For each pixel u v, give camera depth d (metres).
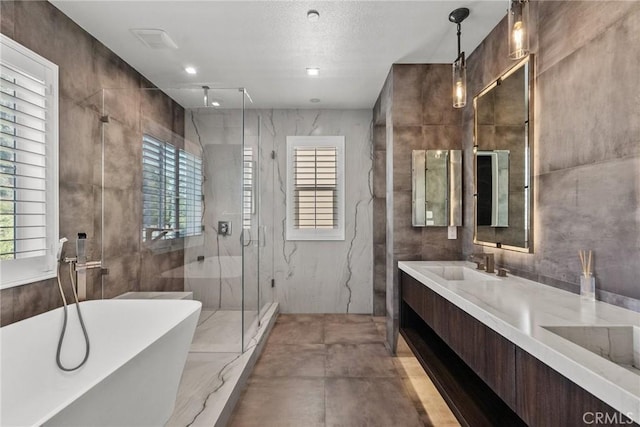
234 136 2.89
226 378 2.15
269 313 3.59
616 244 1.30
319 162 3.96
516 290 1.61
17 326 1.63
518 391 1.07
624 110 1.26
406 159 2.79
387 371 2.52
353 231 3.96
